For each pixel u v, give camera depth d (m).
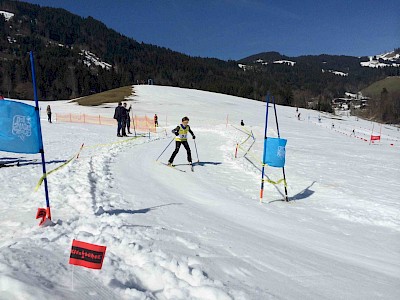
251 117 52.66
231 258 4.15
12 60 154.50
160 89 80.88
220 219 6.02
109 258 3.63
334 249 5.02
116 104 59.78
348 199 8.15
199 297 3.08
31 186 6.97
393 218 6.69
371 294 3.61
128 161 11.48
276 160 7.60
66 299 2.55
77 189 6.84
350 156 18.27
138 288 3.18
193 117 48.31
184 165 11.53
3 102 4.66
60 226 4.62
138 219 5.35
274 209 7.08
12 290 2.42
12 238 4.17
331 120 67.19
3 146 4.67
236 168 11.53
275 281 3.68
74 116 42.31
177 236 4.63
